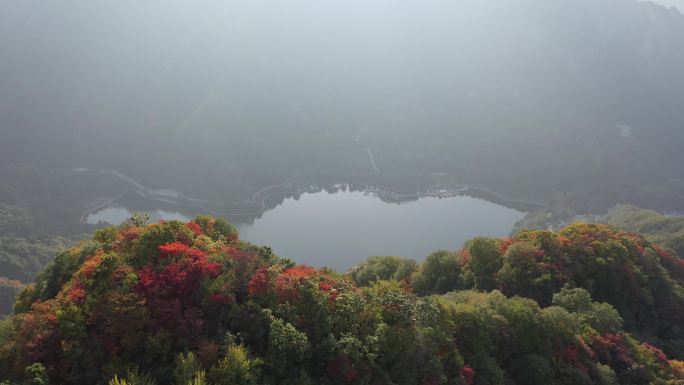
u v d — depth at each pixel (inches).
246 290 1471.5
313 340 1393.9
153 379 1173.7
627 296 2461.9
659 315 2539.4
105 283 1337.4
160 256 1483.8
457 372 1562.5
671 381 1818.4
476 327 1726.1
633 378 1836.9
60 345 1215.6
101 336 1237.7
